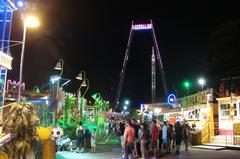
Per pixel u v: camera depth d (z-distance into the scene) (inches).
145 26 3735.2
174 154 889.5
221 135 1149.1
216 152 945.5
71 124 1131.3
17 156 417.4
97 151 939.3
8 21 586.6
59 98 984.9
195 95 1310.3
